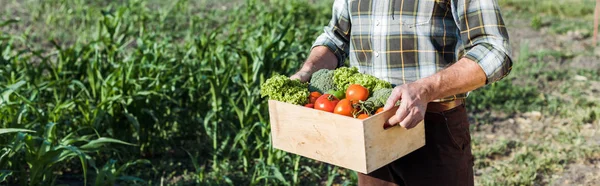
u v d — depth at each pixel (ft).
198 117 21.22
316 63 11.26
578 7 38.65
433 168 10.90
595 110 23.29
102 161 19.63
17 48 31.45
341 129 9.48
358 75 10.29
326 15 35.32
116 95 19.62
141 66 20.77
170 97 20.62
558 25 36.01
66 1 37.45
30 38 33.01
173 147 20.85
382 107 9.78
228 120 20.56
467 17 10.01
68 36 33.40
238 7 37.55
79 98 21.17
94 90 20.12
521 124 23.00
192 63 22.33
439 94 9.64
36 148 17.15
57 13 36.81
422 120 9.92
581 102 24.68
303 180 18.67
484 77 9.66
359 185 11.85
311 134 9.86
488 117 23.63
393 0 10.53
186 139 21.27
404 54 10.52
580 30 35.01
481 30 9.89
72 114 19.71
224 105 20.40
